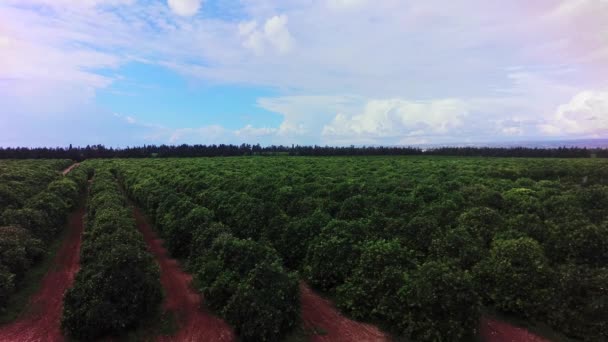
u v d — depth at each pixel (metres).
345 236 12.24
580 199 15.63
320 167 40.09
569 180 28.89
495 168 33.81
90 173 51.53
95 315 8.80
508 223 13.39
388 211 16.44
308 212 17.12
